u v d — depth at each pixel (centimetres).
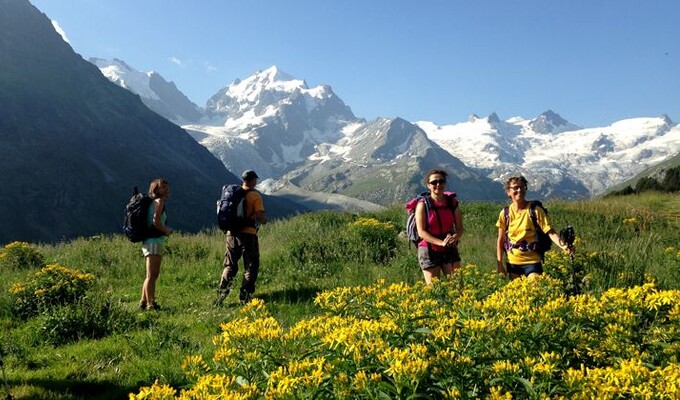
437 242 670
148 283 838
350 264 1089
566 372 296
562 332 351
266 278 1041
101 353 613
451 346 321
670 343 347
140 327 723
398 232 1501
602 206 1994
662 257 937
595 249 915
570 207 1980
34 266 1180
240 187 868
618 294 394
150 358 586
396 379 268
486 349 327
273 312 754
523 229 656
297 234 1570
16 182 17912
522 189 663
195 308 805
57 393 506
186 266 1160
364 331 335
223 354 336
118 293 968
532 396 276
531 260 654
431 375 284
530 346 332
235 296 905
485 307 377
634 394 258
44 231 16688
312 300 830
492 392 272
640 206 2405
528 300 402
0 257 1195
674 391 251
